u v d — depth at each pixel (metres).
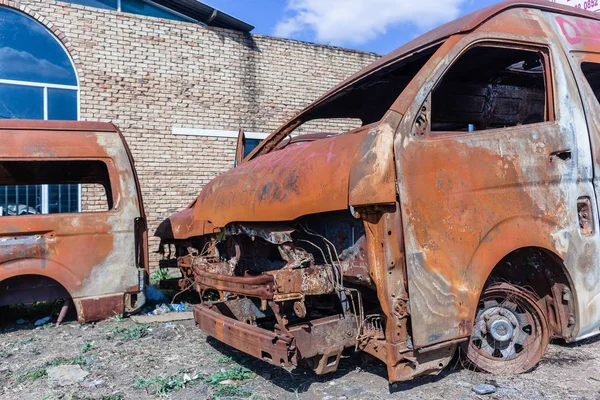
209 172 11.10
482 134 3.52
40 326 5.82
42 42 9.73
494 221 3.44
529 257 3.82
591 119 4.04
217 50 11.21
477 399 3.32
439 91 5.07
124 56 10.30
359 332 3.52
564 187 3.78
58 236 5.66
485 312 3.77
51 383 3.91
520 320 3.87
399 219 3.14
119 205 6.00
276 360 3.26
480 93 5.23
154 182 10.56
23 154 5.58
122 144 6.12
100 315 5.84
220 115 11.23
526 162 3.62
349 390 3.53
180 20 11.30
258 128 11.66
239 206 4.16
